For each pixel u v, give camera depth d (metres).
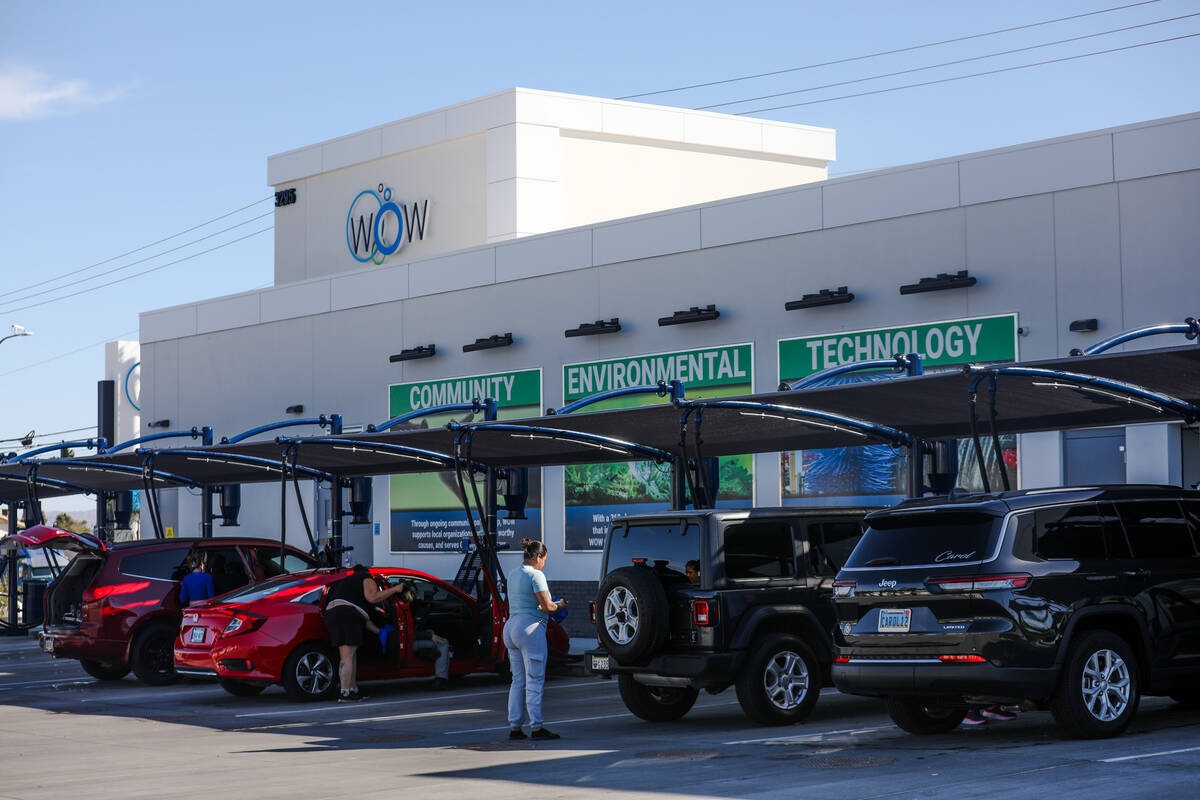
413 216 33.19
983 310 19.14
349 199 34.72
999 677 10.27
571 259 24.75
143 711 15.93
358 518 23.16
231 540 19.33
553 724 13.69
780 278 21.59
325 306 29.69
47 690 18.67
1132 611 10.83
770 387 21.62
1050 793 8.45
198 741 13.11
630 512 23.66
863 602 11.10
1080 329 18.03
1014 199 18.91
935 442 16.50
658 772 10.12
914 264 19.94
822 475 21.05
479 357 26.38
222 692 17.88
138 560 18.95
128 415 43.59
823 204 21.08
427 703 15.91
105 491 27.14
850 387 14.15
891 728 12.30
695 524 12.83
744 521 12.94
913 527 11.11
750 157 35.69
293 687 16.12
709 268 22.59
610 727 13.29
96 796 9.88
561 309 24.92
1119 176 17.88
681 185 34.31
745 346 22.02
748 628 12.60
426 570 27.36
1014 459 18.83
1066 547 10.70
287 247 36.22
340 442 18.94
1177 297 17.28
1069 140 18.38
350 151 34.53
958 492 11.41
